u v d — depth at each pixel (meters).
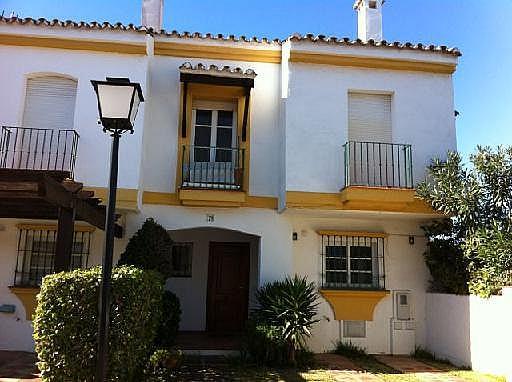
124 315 6.31
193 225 10.16
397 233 10.91
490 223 8.99
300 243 10.61
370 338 10.40
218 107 10.90
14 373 7.75
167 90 10.45
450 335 9.59
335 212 10.12
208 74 10.06
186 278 12.24
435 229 10.36
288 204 9.63
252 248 12.47
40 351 6.05
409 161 10.03
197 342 10.47
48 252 10.20
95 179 9.40
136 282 6.61
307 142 9.88
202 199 9.87
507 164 9.05
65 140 9.63
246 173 10.38
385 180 10.15
